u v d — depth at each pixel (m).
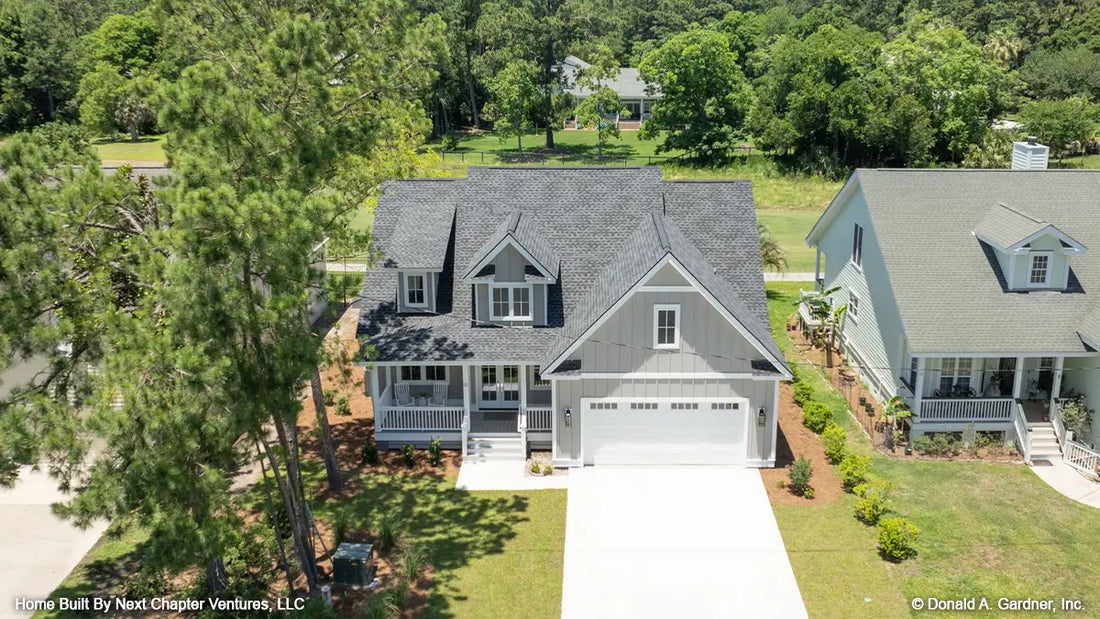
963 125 75.00
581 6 86.88
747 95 82.38
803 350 35.06
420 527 23.11
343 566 20.39
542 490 25.02
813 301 34.75
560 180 30.14
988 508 23.39
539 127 96.00
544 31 82.25
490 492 24.92
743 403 25.44
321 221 17.45
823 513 23.50
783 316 39.06
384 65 23.09
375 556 21.81
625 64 115.62
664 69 80.38
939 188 30.27
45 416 15.61
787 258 48.72
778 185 70.50
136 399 15.24
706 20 121.75
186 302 15.47
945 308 26.81
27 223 16.11
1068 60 83.19
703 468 26.03
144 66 90.62
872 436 27.45
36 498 24.19
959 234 28.88
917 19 83.75
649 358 25.06
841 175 74.06
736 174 76.69
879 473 25.41
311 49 20.22
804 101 74.25
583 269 28.14
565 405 25.64
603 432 25.94
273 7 22.98
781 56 78.56
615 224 29.03
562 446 26.03
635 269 25.20
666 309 24.59
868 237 30.77
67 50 89.00
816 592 20.17
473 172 30.41
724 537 22.45
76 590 20.28
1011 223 27.67
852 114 73.25
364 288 28.38
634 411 25.72
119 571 21.06
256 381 16.45
